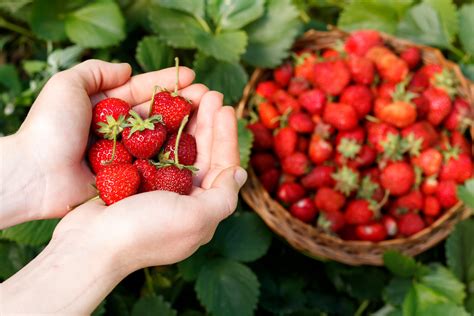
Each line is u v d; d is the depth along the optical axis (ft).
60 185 1.78
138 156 1.82
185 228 1.59
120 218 1.56
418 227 2.45
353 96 2.48
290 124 2.50
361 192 2.46
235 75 2.52
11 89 2.51
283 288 2.51
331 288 2.60
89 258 1.56
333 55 2.60
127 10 2.63
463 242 2.43
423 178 2.52
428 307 2.34
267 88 2.56
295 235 2.33
